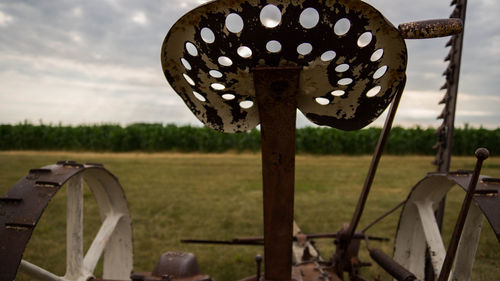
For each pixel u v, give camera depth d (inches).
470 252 72.1
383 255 92.1
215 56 52.9
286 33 49.3
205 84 57.2
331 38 49.6
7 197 67.6
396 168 491.2
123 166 491.5
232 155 716.0
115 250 106.0
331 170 472.4
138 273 82.0
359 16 47.8
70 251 83.7
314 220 222.1
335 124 60.4
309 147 754.2
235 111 60.7
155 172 433.7
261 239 113.9
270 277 61.4
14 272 59.5
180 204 263.9
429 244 92.8
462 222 53.1
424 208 98.6
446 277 54.4
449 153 123.8
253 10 48.0
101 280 85.6
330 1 46.6
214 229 203.8
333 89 56.1
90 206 241.8
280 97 53.7
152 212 240.5
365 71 53.5
